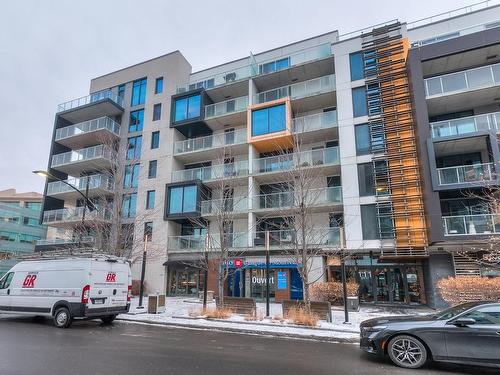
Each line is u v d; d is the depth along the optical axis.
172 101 30.08
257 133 25.44
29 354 7.11
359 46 23.67
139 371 6.00
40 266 12.36
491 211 16.97
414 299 20.14
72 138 32.03
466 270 18.03
